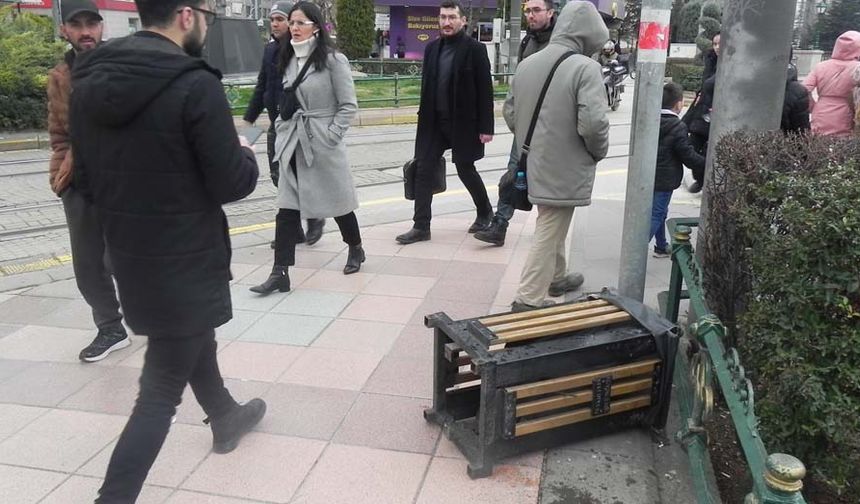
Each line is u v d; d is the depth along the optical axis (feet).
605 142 12.73
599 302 10.95
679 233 12.37
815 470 8.02
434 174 19.75
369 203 25.81
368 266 18.08
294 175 15.80
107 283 12.87
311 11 15.19
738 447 9.95
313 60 15.37
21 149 38.22
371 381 12.00
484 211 20.61
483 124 18.98
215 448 9.91
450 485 9.21
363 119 49.83
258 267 18.20
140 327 7.92
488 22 108.17
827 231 7.39
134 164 7.33
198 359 8.84
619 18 72.95
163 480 9.33
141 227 7.53
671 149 17.44
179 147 7.32
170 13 7.39
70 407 11.30
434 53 18.69
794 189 8.08
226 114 7.52
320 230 20.07
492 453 9.41
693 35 108.47
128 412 11.16
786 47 11.44
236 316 14.85
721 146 10.61
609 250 19.38
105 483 7.85
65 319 15.03
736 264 10.13
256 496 9.03
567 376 9.46
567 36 13.08
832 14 91.86
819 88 21.26
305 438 10.30
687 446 9.15
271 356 12.96
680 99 17.33
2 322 14.88
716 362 8.18
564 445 10.01
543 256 13.60
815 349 7.73
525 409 9.21
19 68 41.93
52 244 21.06
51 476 9.52
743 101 11.62
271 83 17.70
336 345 13.42
